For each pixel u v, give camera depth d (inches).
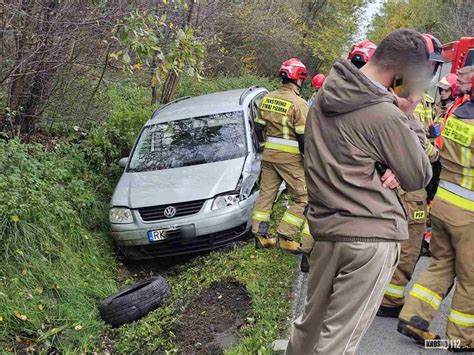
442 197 145.4
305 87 994.7
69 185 257.4
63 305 186.9
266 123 224.8
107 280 222.1
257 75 818.2
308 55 1037.2
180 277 223.8
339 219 103.2
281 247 227.1
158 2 316.8
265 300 183.0
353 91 100.3
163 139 281.0
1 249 189.6
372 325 168.7
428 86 105.4
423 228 167.8
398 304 172.4
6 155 230.4
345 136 102.1
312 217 108.9
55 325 178.7
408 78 103.4
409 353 151.0
